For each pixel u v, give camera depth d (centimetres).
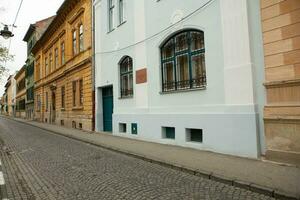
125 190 636
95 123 1891
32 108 4569
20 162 984
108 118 1819
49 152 1173
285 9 773
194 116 1077
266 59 821
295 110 744
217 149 976
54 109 3133
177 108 1171
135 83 1452
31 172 832
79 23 2242
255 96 857
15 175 803
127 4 1548
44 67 3684
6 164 959
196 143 1072
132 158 1003
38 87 4041
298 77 744
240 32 897
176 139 1170
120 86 1634
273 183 612
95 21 1934
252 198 563
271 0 807
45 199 594
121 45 1605
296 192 553
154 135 1300
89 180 726
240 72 895
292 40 757
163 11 1255
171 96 1205
